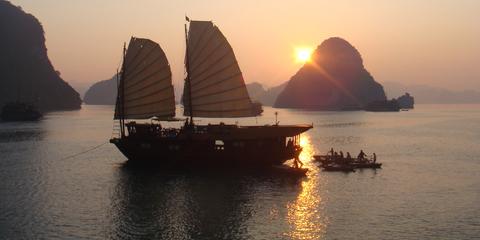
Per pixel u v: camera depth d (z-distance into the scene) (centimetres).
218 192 3969
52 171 5041
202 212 3356
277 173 4819
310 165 5406
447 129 11950
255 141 5150
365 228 2972
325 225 3041
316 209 3425
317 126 13375
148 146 5194
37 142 8200
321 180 4459
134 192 3988
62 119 17075
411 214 3288
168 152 5162
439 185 4256
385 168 5194
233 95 5522
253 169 5044
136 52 5534
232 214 3297
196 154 5131
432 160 5903
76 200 3719
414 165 5438
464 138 9194
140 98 5534
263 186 4191
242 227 3008
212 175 4719
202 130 5350
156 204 3584
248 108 5597
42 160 5869
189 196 3838
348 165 5144
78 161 5769
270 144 5175
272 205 3541
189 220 3166
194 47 5531
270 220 3158
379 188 4122
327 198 3750
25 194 3934
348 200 3684
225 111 5500
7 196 3862
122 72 5572
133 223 3098
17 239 2791
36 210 3419
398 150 7088
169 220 3166
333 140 8819
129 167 5253
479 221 3109
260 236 2838
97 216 3266
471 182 4403
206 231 2934
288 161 5775
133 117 5559
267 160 5178
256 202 3631
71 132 10594
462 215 3253
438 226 3005
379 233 2873
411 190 4044
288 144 5259
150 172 4922
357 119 18025
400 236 2816
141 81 5522
